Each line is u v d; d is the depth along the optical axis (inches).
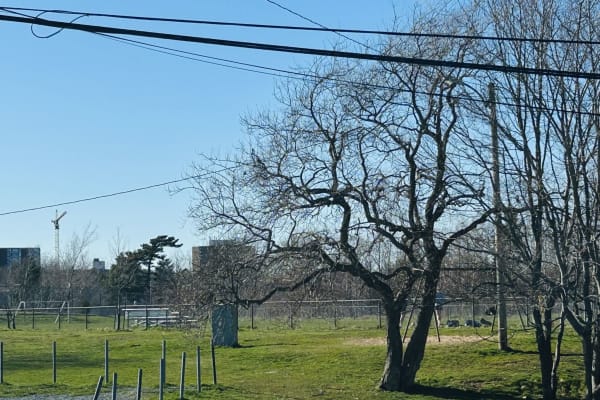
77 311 2556.6
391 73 764.0
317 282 773.3
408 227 781.3
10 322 2292.1
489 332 1259.2
